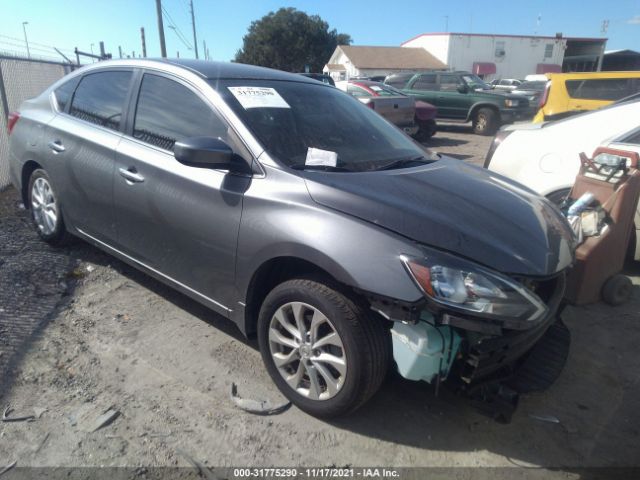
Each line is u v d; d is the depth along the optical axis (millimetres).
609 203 3816
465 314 2193
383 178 2803
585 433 2703
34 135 4234
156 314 3582
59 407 2641
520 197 3035
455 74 15008
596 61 48719
